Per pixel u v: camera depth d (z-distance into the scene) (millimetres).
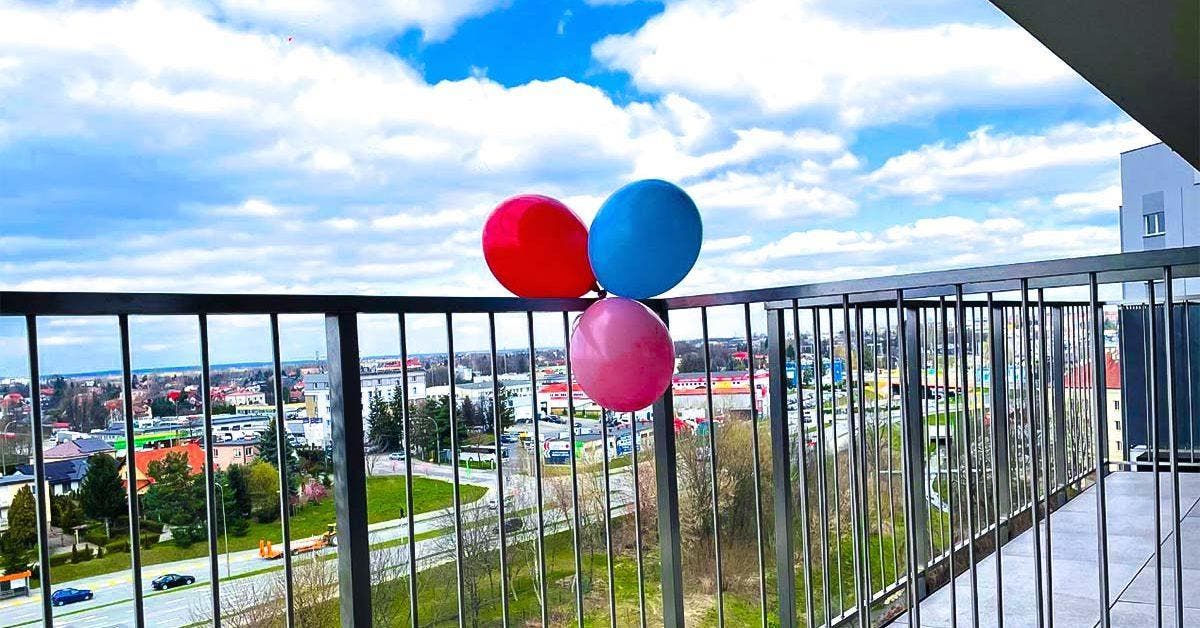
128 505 1646
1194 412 4805
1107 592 2113
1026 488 4062
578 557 2471
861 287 2455
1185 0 1984
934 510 3365
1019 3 2029
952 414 3588
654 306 2766
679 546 2746
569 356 2342
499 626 3406
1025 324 2168
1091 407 4812
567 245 2230
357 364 1899
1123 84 2521
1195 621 2709
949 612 2965
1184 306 4789
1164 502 4160
